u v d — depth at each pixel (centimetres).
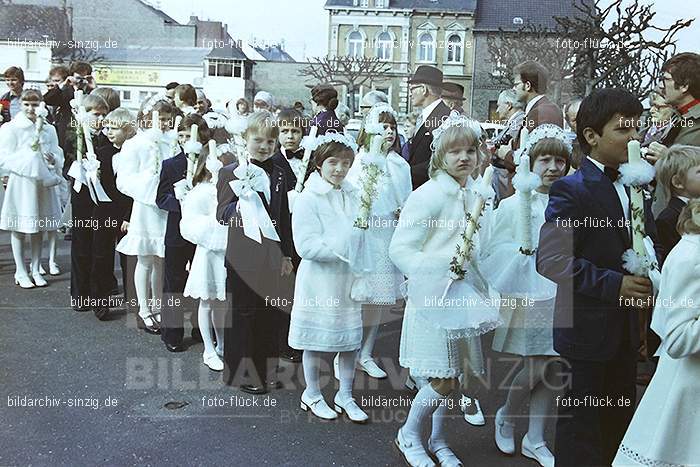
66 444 304
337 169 324
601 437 271
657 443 246
